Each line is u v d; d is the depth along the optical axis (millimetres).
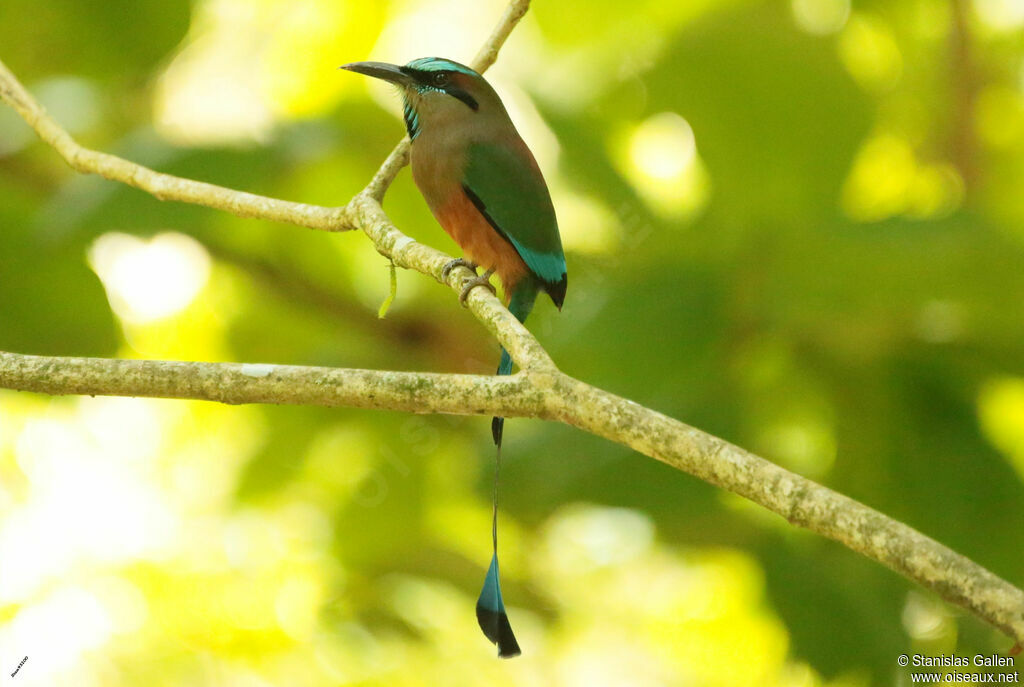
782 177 11594
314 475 13898
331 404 5344
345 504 13344
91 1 12406
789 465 11742
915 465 11195
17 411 14312
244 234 12805
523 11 8602
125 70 12945
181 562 13625
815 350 10984
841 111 11750
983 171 12969
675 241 11445
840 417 11250
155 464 14578
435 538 13539
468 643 13664
